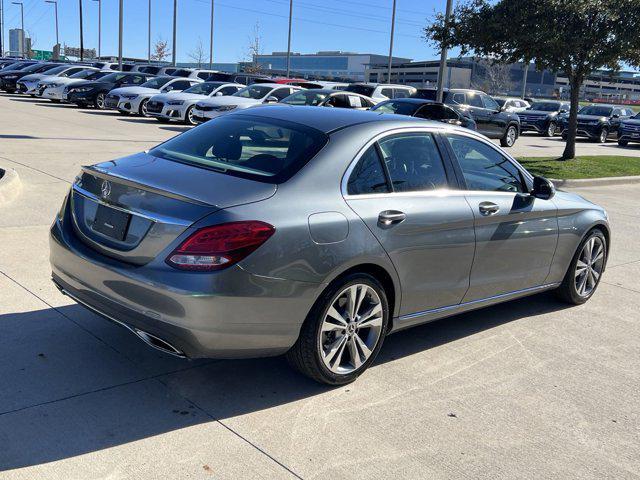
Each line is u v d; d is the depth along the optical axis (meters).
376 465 3.19
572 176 14.64
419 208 4.16
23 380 3.69
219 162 3.95
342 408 3.73
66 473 2.91
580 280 5.99
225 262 3.26
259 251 3.34
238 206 3.39
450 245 4.37
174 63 47.09
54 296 4.95
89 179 3.91
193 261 3.26
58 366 3.90
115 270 3.47
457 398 3.99
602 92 104.88
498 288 4.96
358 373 4.04
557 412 3.92
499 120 22.28
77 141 14.08
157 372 3.95
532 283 5.35
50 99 27.55
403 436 3.48
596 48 15.58
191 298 3.23
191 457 3.12
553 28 15.08
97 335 4.36
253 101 19.97
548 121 30.33
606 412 3.98
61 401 3.51
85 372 3.86
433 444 3.44
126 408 3.51
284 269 3.43
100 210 3.74
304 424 3.51
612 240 9.02
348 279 3.76
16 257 5.71
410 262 4.12
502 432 3.63
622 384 4.40
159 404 3.58
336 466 3.15
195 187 3.52
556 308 5.94
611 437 3.69
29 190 8.34
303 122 4.22
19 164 10.27
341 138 3.99
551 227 5.32
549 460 3.39
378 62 116.25
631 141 27.64
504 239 4.83
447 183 4.50
